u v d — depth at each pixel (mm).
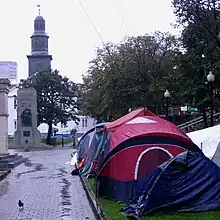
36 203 15383
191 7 29766
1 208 14453
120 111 45906
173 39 47000
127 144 14812
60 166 32594
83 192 18172
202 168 12383
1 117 34312
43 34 102625
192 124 39500
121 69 46312
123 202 14305
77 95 79875
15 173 27219
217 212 11648
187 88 33312
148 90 43281
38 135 69188
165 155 14641
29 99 69250
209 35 30141
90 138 27469
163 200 11734
